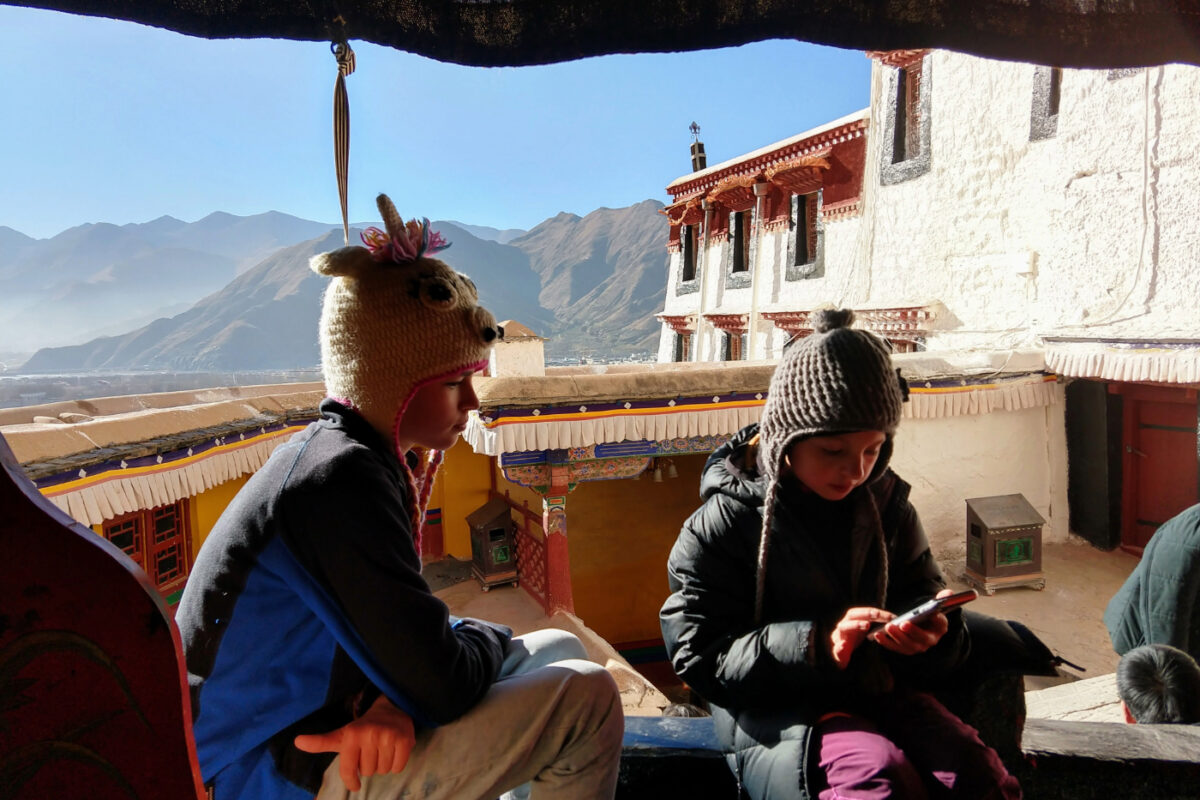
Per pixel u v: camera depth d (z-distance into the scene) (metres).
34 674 0.78
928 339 11.91
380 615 1.04
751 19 1.69
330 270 1.17
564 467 7.88
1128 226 8.73
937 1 1.77
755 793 1.33
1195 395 8.43
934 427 9.24
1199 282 7.95
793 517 1.41
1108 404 9.28
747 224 18.31
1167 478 8.89
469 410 1.30
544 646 1.48
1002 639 1.52
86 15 1.34
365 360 1.15
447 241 1.24
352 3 1.44
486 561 9.07
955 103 11.35
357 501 1.06
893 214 12.77
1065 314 9.60
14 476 0.77
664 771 1.65
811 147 14.91
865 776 1.16
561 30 1.62
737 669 1.33
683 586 1.48
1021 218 10.32
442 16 1.54
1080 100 9.31
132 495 5.21
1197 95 7.96
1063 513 9.84
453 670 1.09
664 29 1.65
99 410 7.39
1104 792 1.63
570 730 1.23
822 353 1.25
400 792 1.12
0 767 0.78
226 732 1.10
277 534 1.06
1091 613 7.68
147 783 0.82
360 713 1.12
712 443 8.17
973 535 8.56
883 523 1.48
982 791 1.25
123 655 0.81
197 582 1.11
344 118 1.39
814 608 1.43
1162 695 2.10
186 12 1.37
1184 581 2.49
